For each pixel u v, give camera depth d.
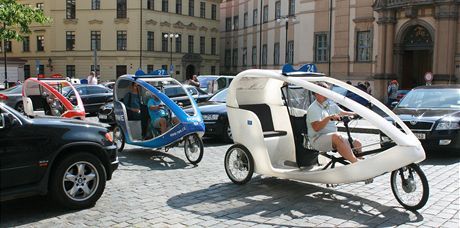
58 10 57.47
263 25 51.41
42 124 6.66
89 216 6.72
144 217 6.71
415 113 11.77
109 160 7.32
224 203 7.43
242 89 8.82
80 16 56.78
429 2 31.75
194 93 20.77
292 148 8.77
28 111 16.11
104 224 6.39
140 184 8.70
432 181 8.89
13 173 6.32
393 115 7.44
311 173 7.60
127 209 7.09
